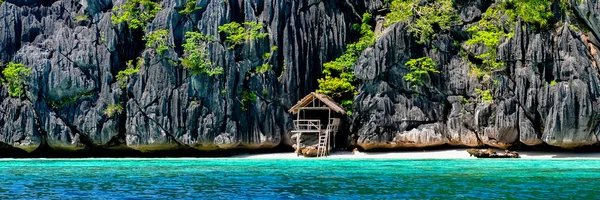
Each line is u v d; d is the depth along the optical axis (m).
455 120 56.47
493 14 57.72
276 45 60.31
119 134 59.19
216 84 58.66
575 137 52.31
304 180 31.61
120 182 31.25
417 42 58.00
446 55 57.84
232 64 59.12
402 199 24.17
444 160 48.44
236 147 59.28
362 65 58.06
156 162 48.84
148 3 61.75
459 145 57.28
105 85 59.34
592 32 54.75
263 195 25.77
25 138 57.84
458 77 57.16
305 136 58.88
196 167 41.88
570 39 53.50
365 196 25.14
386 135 56.97
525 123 53.47
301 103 55.50
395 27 58.00
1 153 60.12
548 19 55.09
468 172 35.66
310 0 62.56
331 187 28.30
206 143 58.06
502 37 55.47
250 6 61.06
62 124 58.56
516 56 54.47
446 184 29.06
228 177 33.66
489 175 33.53
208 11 60.25
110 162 49.06
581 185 28.33
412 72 57.19
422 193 25.84
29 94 58.59
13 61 60.09
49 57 59.91
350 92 59.88
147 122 58.19
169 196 25.69
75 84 58.88
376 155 55.75
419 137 56.44
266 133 58.97
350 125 58.56
